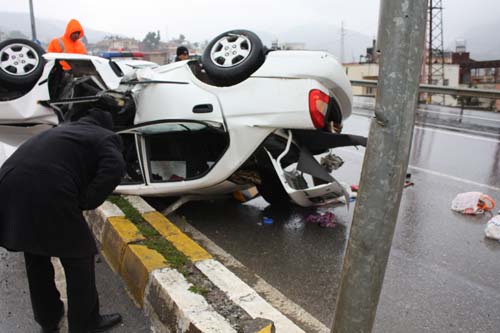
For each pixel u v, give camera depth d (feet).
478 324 10.55
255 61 13.89
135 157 16.65
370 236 6.48
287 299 11.48
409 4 5.74
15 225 8.80
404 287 12.09
